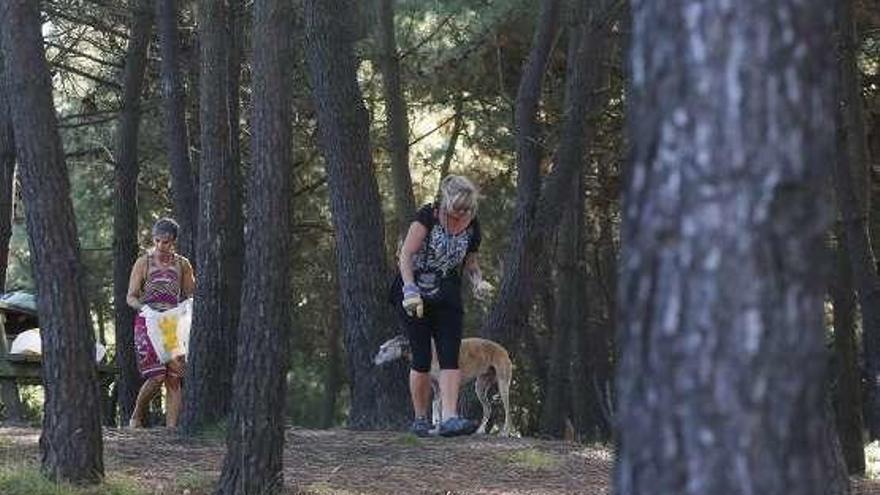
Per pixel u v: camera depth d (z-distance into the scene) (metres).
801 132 3.77
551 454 13.12
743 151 3.74
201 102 14.51
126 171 22.06
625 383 3.90
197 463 11.93
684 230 3.78
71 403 10.29
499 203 29.97
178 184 19.91
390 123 19.70
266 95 9.98
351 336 15.80
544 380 31.25
